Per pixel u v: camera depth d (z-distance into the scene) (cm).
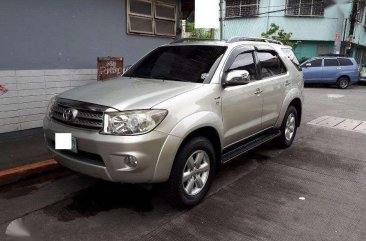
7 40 525
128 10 701
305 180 446
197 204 369
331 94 1461
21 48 543
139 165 300
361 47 2497
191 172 353
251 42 484
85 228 320
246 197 390
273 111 511
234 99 406
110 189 405
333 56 1767
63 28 594
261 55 494
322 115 923
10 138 550
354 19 1997
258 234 313
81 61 634
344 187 426
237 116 418
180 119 324
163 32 795
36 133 583
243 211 356
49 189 405
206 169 373
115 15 679
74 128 324
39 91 575
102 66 632
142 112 305
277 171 477
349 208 369
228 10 2162
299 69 603
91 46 645
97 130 309
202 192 371
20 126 560
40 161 455
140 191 400
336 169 491
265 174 464
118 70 661
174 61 439
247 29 2138
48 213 348
